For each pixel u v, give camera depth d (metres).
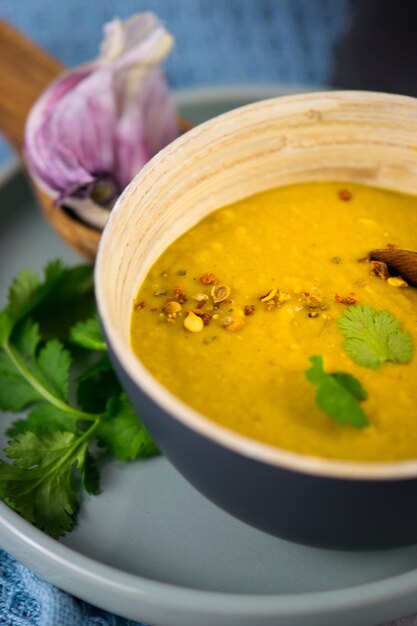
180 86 0.47
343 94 0.32
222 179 0.32
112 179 0.37
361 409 0.27
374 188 0.33
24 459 0.31
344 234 0.32
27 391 0.33
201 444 0.26
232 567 0.30
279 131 0.32
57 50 0.48
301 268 0.31
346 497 0.26
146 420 0.27
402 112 0.32
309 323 0.29
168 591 0.28
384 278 0.31
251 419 0.28
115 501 0.31
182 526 0.31
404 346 0.29
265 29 0.49
